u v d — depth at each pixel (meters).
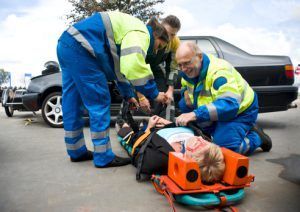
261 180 2.59
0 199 2.20
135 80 2.71
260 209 2.03
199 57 2.87
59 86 5.59
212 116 2.74
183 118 2.74
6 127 5.73
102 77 2.90
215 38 5.55
